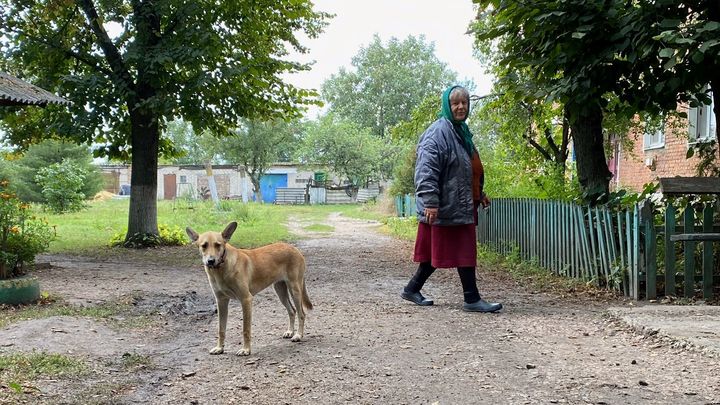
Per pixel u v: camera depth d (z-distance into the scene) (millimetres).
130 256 14773
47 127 15945
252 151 53031
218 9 15664
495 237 14539
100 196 50719
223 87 15398
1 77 11086
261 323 7270
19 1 15289
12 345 5949
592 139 10289
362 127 74688
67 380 4992
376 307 8156
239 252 5949
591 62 8352
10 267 9359
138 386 4945
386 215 34250
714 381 4820
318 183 57094
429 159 7570
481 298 8648
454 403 4473
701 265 8617
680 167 15508
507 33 9797
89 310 7742
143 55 14742
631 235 8531
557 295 8969
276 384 4945
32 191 36031
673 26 7516
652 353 5672
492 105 14938
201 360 5699
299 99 18328
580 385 4820
